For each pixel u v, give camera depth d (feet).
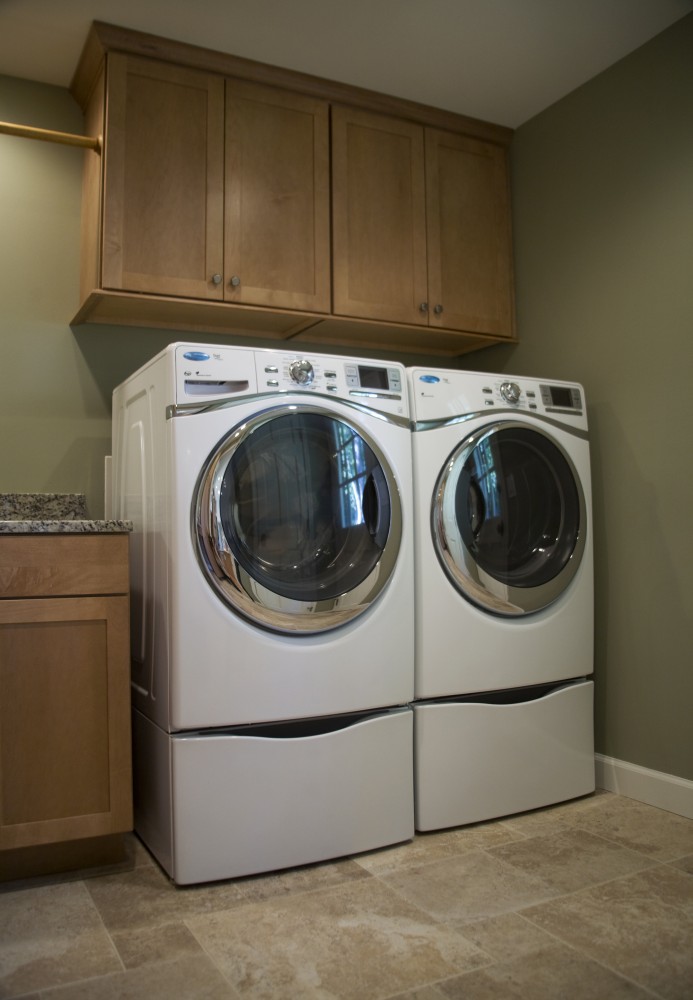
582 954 5.23
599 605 8.82
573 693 8.23
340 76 8.82
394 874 6.51
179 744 6.25
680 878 6.37
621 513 8.57
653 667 8.19
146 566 7.05
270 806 6.50
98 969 5.09
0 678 6.08
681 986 4.84
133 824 7.09
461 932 5.54
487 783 7.65
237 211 8.39
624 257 8.59
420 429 7.45
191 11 7.61
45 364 8.58
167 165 8.08
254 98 8.57
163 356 6.66
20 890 6.25
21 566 6.16
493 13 7.77
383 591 7.08
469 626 7.60
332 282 8.89
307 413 6.79
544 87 9.16
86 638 6.36
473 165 9.92
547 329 9.61
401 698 7.16
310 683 6.70
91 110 8.45
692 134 7.86
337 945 5.38
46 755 6.21
